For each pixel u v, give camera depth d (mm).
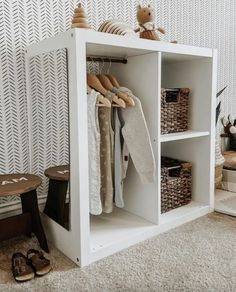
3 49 1648
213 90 1938
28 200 1584
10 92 1700
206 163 2020
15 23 1674
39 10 1759
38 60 1776
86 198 1390
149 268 1385
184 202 2039
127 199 1927
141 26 1716
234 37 3193
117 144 1684
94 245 1500
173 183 1936
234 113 3303
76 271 1370
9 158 1740
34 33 1755
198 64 1976
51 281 1295
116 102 1561
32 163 1821
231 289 1230
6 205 1752
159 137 1672
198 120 2029
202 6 2783
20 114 1754
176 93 1935
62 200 1548
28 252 1471
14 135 1744
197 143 2055
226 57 3121
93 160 1489
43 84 1813
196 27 2752
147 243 1621
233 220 1910
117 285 1266
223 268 1376
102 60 1749
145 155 1638
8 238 1518
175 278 1307
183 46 1714
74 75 1303
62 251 1537
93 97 1472
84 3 1960
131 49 1533
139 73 1729
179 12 2582
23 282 1286
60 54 1851
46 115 1848
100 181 1582
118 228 1696
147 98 1700
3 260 1459
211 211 2049
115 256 1496
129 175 1886
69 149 1409
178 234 1720
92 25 2020
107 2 2084
